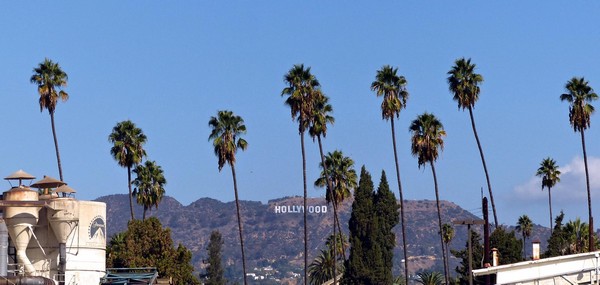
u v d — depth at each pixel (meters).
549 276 67.94
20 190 93.81
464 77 135.25
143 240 116.69
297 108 127.50
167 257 116.06
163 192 149.75
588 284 68.12
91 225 96.56
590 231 142.12
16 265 91.38
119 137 141.38
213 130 127.31
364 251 158.38
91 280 96.06
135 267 112.00
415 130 133.88
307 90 127.62
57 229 94.12
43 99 127.44
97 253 97.06
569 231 158.12
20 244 92.88
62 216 93.69
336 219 136.00
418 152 133.38
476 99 135.00
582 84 140.00
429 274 192.12
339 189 149.12
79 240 95.50
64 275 93.88
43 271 94.12
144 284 98.94
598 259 68.44
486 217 86.75
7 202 92.88
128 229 117.88
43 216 94.88
